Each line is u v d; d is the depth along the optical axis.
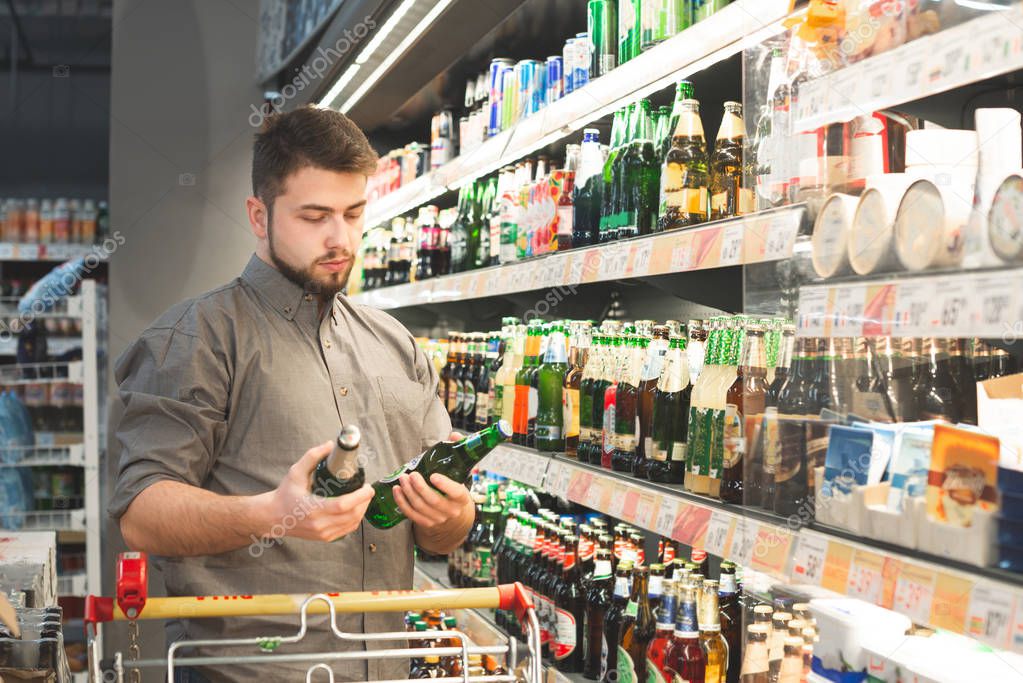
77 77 6.05
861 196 1.39
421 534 1.83
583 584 2.64
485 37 3.33
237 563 1.62
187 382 1.61
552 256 2.62
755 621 1.71
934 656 1.44
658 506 1.94
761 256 1.64
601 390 2.44
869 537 1.35
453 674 2.81
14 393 5.23
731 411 1.80
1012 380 1.37
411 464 1.65
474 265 3.76
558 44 3.39
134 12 5.18
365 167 1.64
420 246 4.11
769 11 1.65
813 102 1.48
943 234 1.21
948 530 1.20
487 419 3.40
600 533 2.60
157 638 4.85
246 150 5.27
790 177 1.60
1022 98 1.56
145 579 1.32
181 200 5.22
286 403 1.68
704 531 1.73
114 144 5.16
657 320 3.20
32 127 6.02
